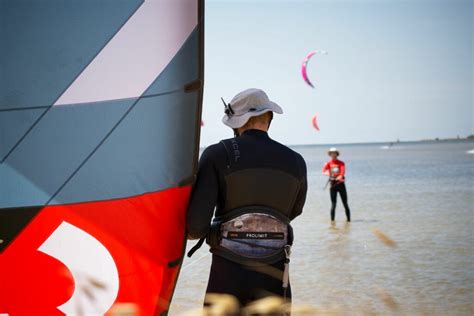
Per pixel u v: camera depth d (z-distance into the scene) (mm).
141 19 2477
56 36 2445
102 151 2471
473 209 16078
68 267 2447
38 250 2438
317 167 57469
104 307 2459
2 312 2412
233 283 2627
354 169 48188
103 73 2467
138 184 2494
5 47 2422
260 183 2693
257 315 2535
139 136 2488
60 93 2447
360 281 7078
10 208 2428
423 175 35125
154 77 2480
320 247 10109
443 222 13398
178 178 2510
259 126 2842
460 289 6531
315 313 1637
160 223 2516
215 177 2652
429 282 6953
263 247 2666
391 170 44062
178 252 2551
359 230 12453
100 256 2471
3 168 2424
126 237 2488
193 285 6895
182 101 2496
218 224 2695
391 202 19219
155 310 2504
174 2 2484
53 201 2447
